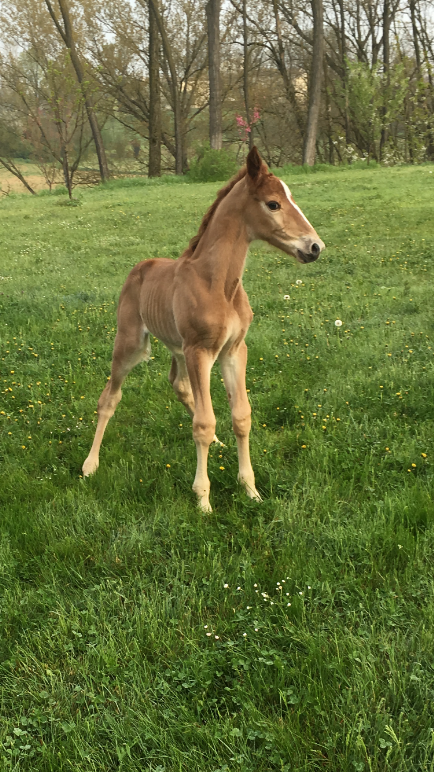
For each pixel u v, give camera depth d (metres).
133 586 3.37
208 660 2.79
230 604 3.17
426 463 4.36
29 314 8.96
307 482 4.18
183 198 22.22
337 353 6.63
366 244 12.41
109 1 35.34
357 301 8.52
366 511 3.80
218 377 6.40
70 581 3.50
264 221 3.91
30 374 6.81
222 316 3.98
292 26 36.88
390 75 33.69
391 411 5.27
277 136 41.25
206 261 4.00
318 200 18.80
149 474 4.56
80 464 4.93
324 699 2.53
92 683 2.79
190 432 5.23
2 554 3.64
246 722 2.51
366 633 2.85
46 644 3.01
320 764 2.34
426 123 33.81
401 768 2.25
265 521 3.93
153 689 2.70
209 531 3.78
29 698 2.76
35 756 2.50
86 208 21.75
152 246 13.69
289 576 3.28
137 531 3.81
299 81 41.78
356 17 37.62
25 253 14.05
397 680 2.59
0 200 30.28
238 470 4.41
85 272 11.71
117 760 2.44
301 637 2.85
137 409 5.91
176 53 38.59
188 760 2.37
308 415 5.29
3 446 5.22
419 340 6.76
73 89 23.72
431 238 12.38
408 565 3.27
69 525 3.96
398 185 21.23
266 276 10.56
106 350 7.36
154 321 4.54
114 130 44.84
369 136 33.84
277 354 6.71
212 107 32.88
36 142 39.25
